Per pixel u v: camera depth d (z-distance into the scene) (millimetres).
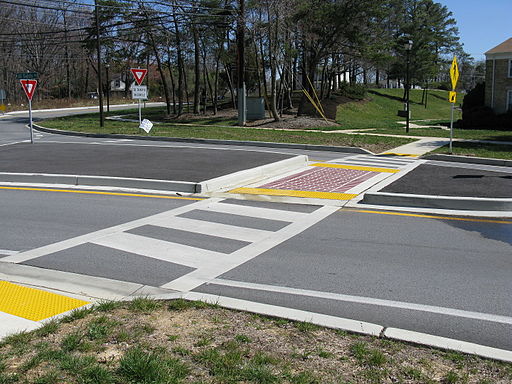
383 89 71000
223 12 32781
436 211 9922
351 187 12195
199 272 6445
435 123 38719
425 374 3760
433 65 64000
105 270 6488
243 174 12992
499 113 37000
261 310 5039
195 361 3893
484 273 6426
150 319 4754
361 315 5148
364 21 34500
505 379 3707
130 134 24797
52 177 12484
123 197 10977
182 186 11594
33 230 8344
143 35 42688
